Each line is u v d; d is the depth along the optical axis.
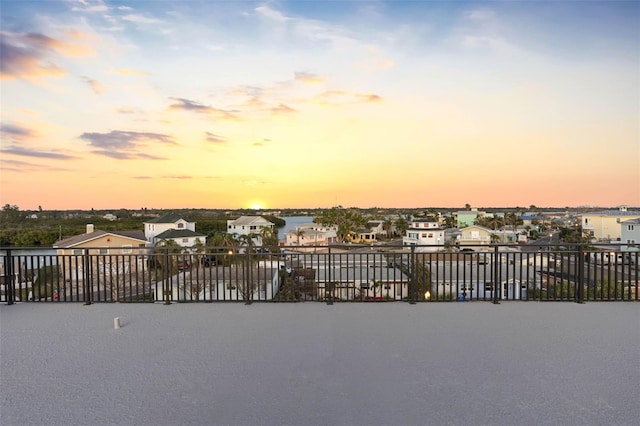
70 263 5.65
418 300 5.45
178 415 2.60
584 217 52.78
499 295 5.67
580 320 4.64
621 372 3.22
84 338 4.08
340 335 4.14
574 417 2.57
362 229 71.88
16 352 3.70
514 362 3.43
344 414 2.61
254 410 2.66
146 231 50.16
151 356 3.58
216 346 3.83
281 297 5.82
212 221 64.81
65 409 2.69
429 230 46.94
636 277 5.46
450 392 2.90
